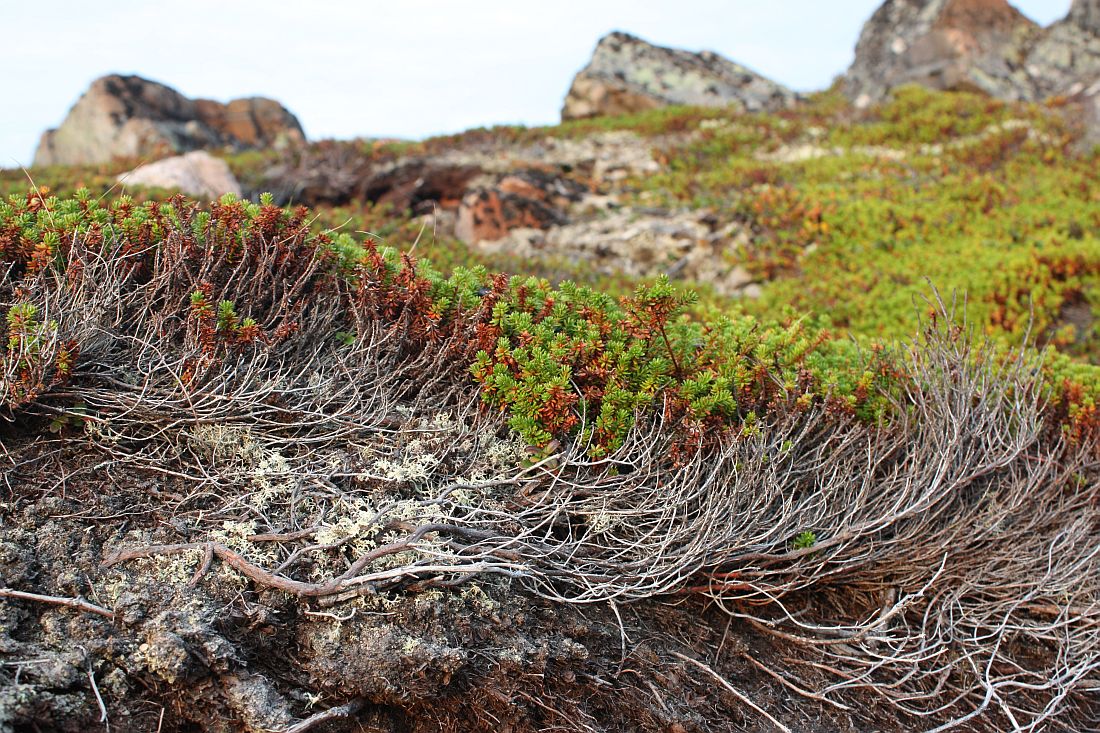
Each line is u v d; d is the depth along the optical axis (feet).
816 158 4.07
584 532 1.29
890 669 1.32
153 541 1.11
